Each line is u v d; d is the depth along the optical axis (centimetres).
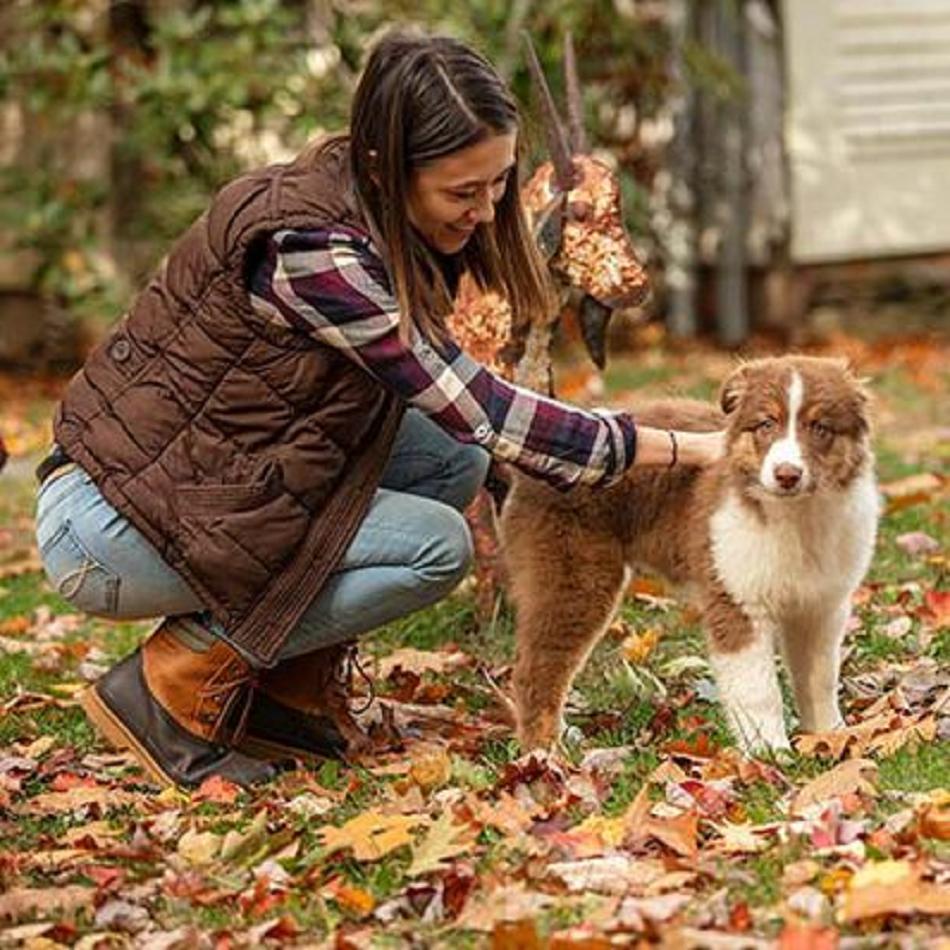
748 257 2203
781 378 776
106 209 2020
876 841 657
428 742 848
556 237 915
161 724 801
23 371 2095
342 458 758
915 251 2225
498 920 615
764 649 801
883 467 1417
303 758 830
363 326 716
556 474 743
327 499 764
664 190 2147
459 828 684
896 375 1911
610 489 826
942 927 600
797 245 2181
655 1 2075
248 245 722
